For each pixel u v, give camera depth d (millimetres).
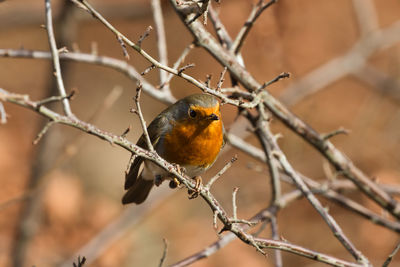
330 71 12805
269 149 7414
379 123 15648
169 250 14078
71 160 15938
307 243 14055
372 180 8289
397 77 14680
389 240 13414
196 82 4844
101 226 13992
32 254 12164
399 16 19578
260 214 7496
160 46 7988
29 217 11477
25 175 14523
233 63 7305
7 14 14633
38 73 18047
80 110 17797
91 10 4922
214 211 5168
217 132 7113
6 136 15820
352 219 14195
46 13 5148
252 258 13477
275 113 7551
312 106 13461
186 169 7219
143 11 14008
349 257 13453
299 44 16734
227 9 15844
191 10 6742
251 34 14617
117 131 17734
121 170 16734
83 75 18484
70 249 13125
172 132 7062
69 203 13719
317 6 17703
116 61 8250
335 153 7762
